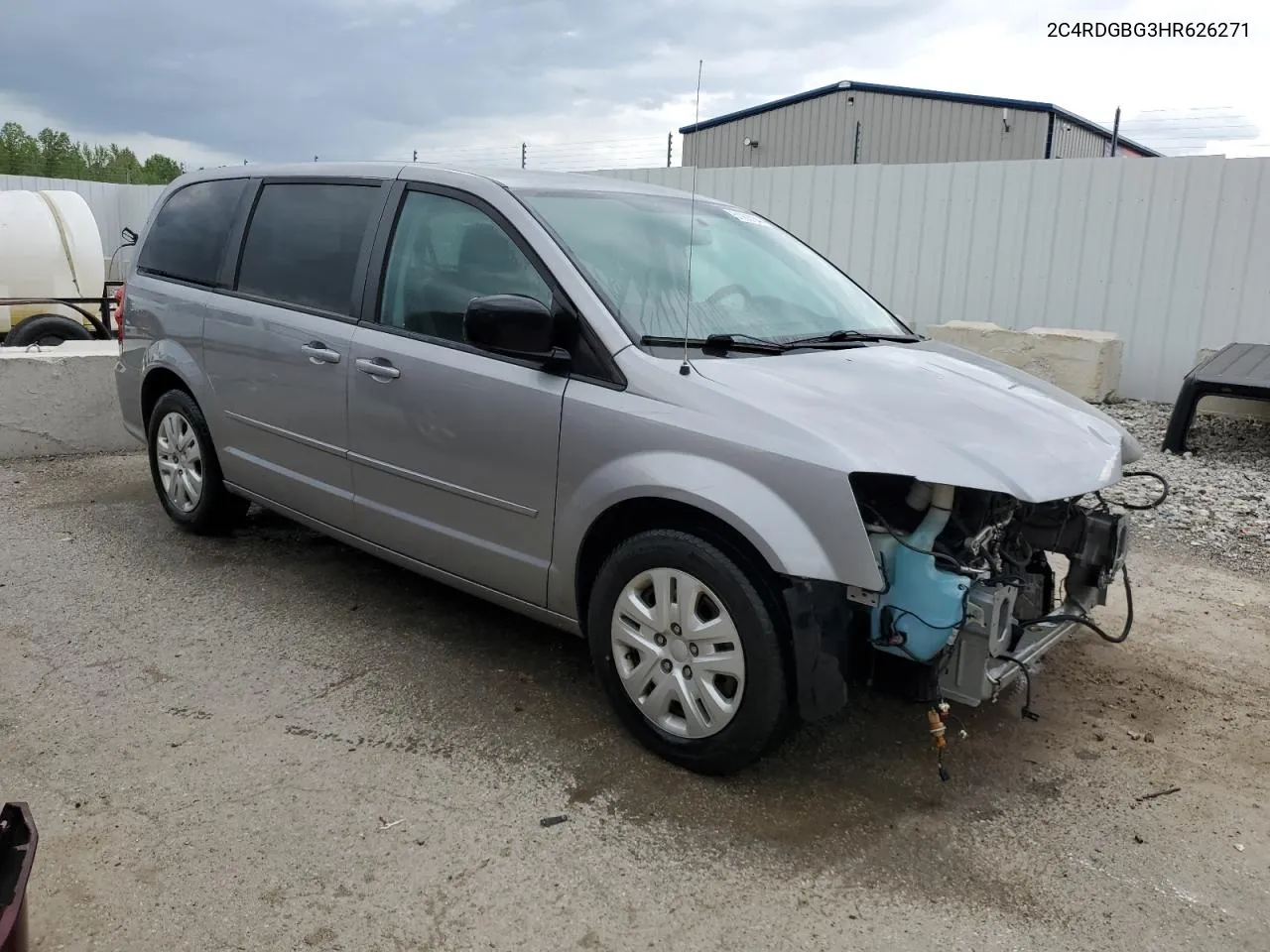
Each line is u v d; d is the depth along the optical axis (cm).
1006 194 1048
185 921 250
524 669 396
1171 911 265
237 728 344
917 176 1094
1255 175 917
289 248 459
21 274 1049
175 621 434
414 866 274
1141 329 1002
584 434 327
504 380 351
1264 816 310
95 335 1059
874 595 284
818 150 2391
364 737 341
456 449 369
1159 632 451
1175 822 306
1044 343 970
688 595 310
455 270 381
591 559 347
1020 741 352
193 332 500
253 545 536
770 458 290
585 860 279
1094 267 1014
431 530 388
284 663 395
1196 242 958
